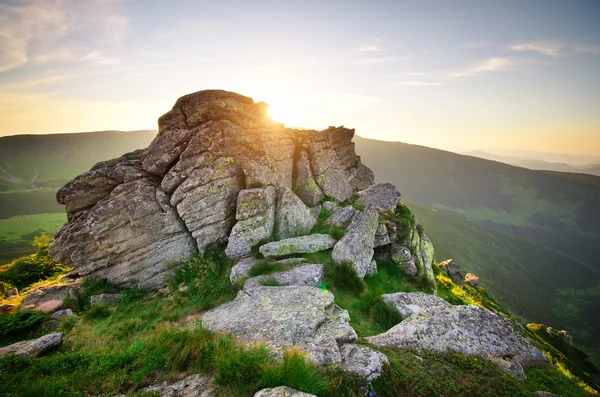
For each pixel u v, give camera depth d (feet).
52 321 56.34
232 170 75.61
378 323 46.70
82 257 70.90
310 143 99.30
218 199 73.92
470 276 168.14
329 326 37.24
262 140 82.79
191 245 74.64
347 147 132.26
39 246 126.00
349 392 26.37
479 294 133.59
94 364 34.12
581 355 142.10
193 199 72.28
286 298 45.44
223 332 37.91
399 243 76.69
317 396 25.35
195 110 76.69
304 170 93.40
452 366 34.55
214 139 74.49
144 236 72.02
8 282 88.43
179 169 72.49
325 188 93.25
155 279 71.31
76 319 57.72
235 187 75.97
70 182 75.15
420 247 90.63
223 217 74.33
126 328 50.39
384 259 73.82
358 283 56.44
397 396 27.71
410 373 30.76
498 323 44.27
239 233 69.46
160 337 37.17
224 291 58.59
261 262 60.90
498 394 30.58
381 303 48.88
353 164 134.72
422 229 102.32
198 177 72.59
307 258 62.49
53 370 33.37
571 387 36.91
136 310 60.49
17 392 28.89
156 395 27.53
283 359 29.48
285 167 89.61
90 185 75.46
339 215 80.69
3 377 31.35
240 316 42.29
